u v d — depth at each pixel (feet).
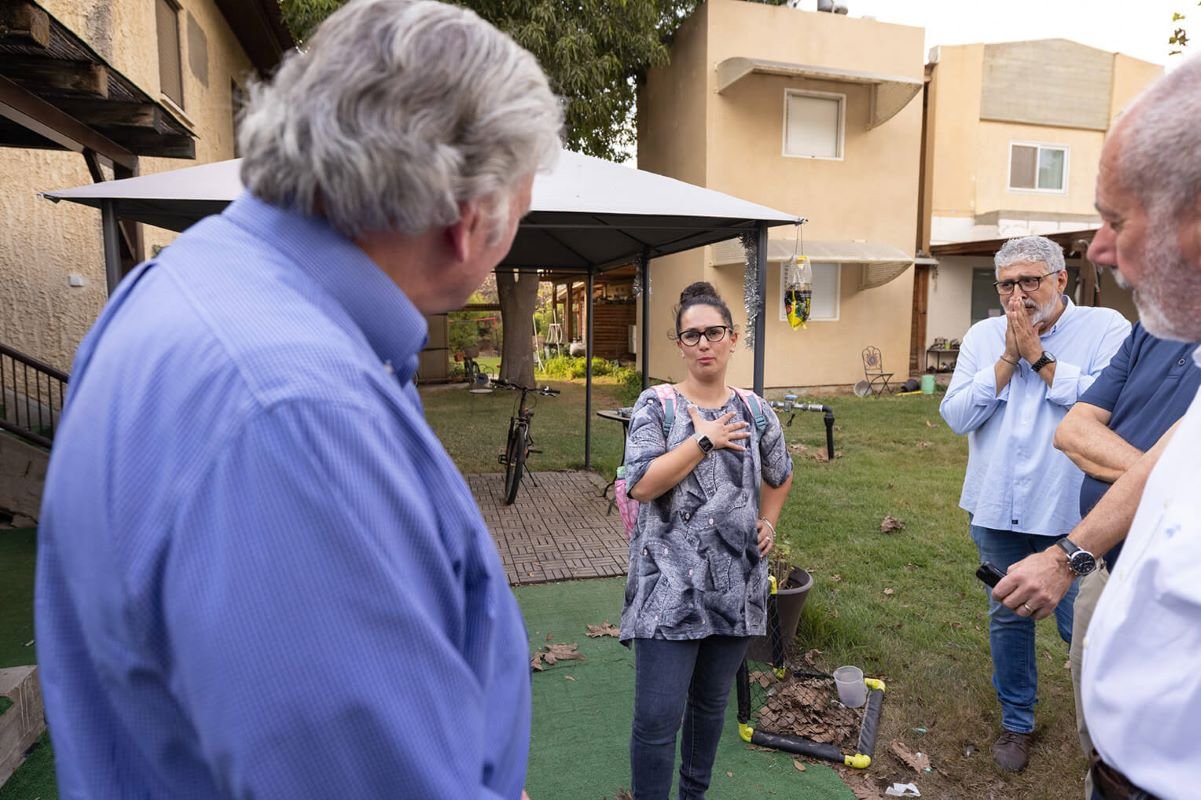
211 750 2.01
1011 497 8.44
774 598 10.35
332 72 2.34
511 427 21.44
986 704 9.89
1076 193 47.93
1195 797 3.29
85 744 2.29
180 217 14.21
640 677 6.54
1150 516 3.73
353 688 2.01
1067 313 8.43
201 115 30.96
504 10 36.11
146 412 2.10
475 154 2.50
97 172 16.35
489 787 2.83
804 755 8.89
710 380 7.05
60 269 22.36
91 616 2.15
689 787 7.24
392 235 2.57
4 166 21.70
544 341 78.74
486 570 2.76
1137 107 3.19
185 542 1.96
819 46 39.81
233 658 1.94
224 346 2.12
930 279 45.96
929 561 15.28
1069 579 5.30
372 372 2.33
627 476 6.59
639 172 13.44
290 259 2.41
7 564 14.89
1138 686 3.53
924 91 46.34
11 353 19.10
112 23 21.42
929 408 36.45
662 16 41.78
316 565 1.99
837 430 30.66
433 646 2.22
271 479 1.97
